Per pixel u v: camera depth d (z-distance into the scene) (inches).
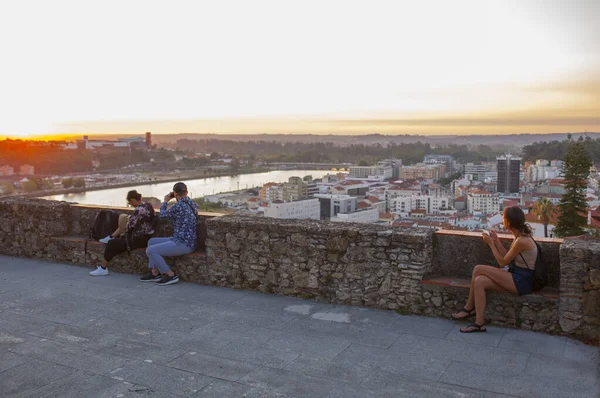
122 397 141.5
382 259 213.2
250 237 242.1
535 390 144.4
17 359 168.1
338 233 220.7
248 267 244.4
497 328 191.5
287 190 4571.9
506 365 160.7
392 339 183.2
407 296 209.6
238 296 236.7
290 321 203.2
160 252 255.1
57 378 153.6
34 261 308.5
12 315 212.5
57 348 177.3
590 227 1781.5
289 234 232.2
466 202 4729.3
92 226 309.9
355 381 151.2
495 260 204.8
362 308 217.5
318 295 228.4
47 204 314.0
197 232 268.2
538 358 165.3
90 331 193.8
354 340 182.9
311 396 142.0
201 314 212.5
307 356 169.5
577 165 1774.1
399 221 3462.1
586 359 164.2
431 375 154.6
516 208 186.4
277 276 237.8
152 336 188.2
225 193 5029.5
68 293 243.3
